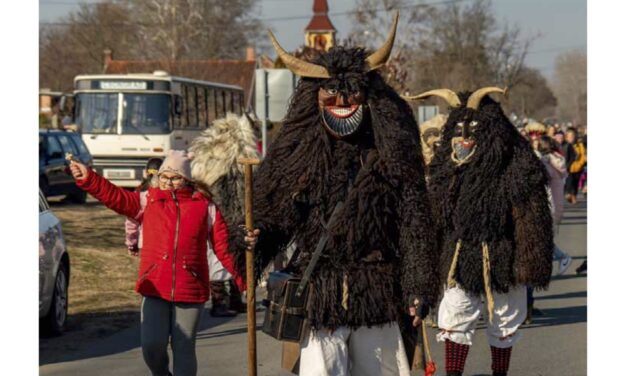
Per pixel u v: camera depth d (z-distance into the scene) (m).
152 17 88.75
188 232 9.48
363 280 7.39
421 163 7.64
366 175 7.42
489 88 10.33
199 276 9.54
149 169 13.77
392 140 7.45
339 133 7.50
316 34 85.69
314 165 7.50
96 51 93.06
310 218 7.54
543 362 12.33
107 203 9.52
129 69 76.81
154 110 39.62
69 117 43.75
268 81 23.72
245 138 14.65
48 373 11.80
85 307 16.48
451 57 80.00
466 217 10.17
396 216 7.47
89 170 9.40
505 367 10.43
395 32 7.67
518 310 10.41
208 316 15.99
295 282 7.50
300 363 7.57
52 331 13.98
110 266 20.80
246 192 7.57
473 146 10.26
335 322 7.39
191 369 9.55
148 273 9.45
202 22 89.81
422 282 7.33
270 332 7.60
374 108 7.54
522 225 10.09
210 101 45.03
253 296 7.69
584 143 45.41
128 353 12.99
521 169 10.12
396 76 48.19
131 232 11.98
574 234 31.03
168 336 9.57
